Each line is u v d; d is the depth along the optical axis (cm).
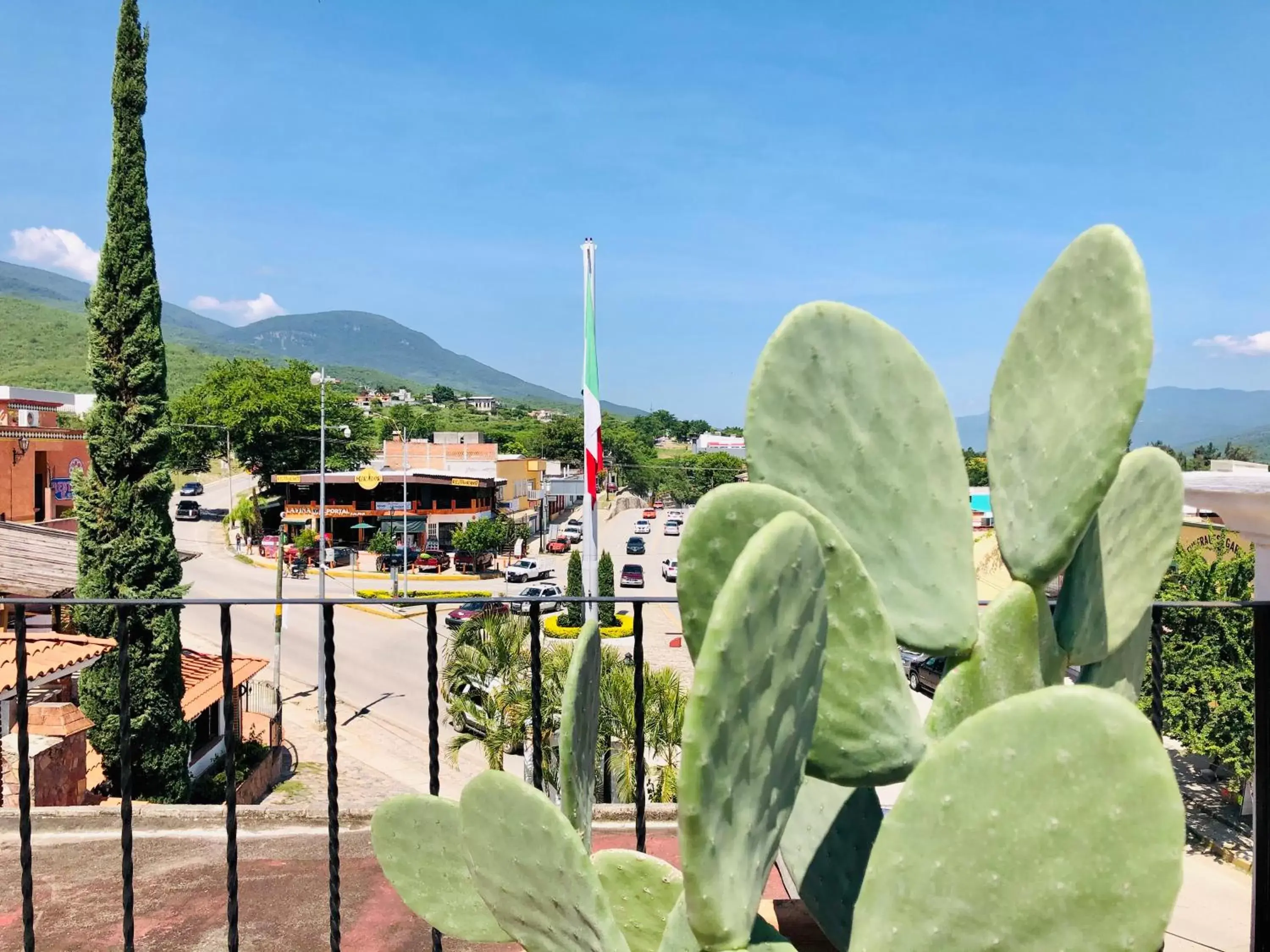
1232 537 1105
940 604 149
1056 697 110
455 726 1349
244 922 327
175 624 1217
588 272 1972
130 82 1236
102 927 327
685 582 136
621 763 996
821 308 155
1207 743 991
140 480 1226
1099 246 145
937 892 116
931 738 147
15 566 1509
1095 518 162
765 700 115
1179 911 790
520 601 214
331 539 4219
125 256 1236
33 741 906
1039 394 152
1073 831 108
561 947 147
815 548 120
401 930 319
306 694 2036
